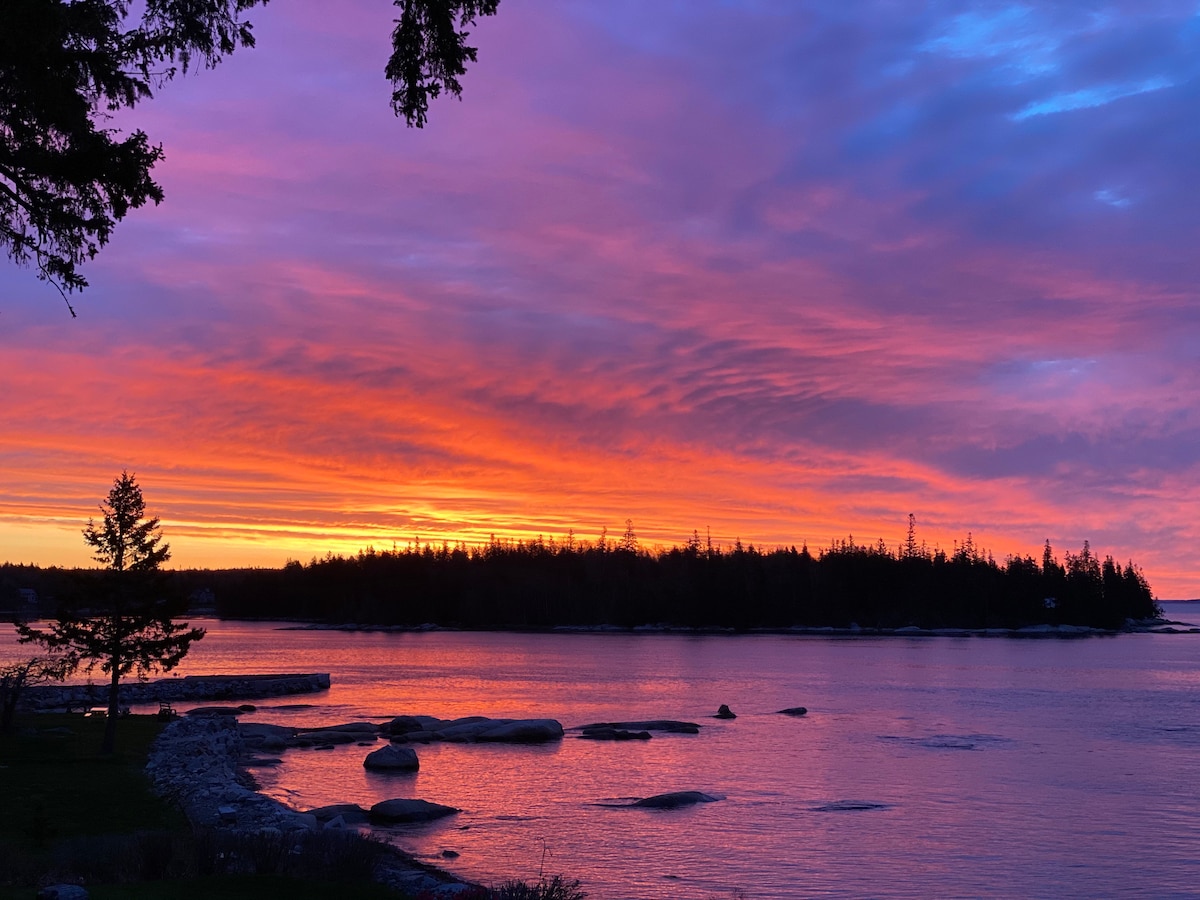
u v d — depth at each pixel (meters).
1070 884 30.47
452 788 45.25
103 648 43.88
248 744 57.66
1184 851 34.41
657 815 39.28
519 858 31.88
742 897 28.42
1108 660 162.12
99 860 20.59
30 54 14.70
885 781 48.06
